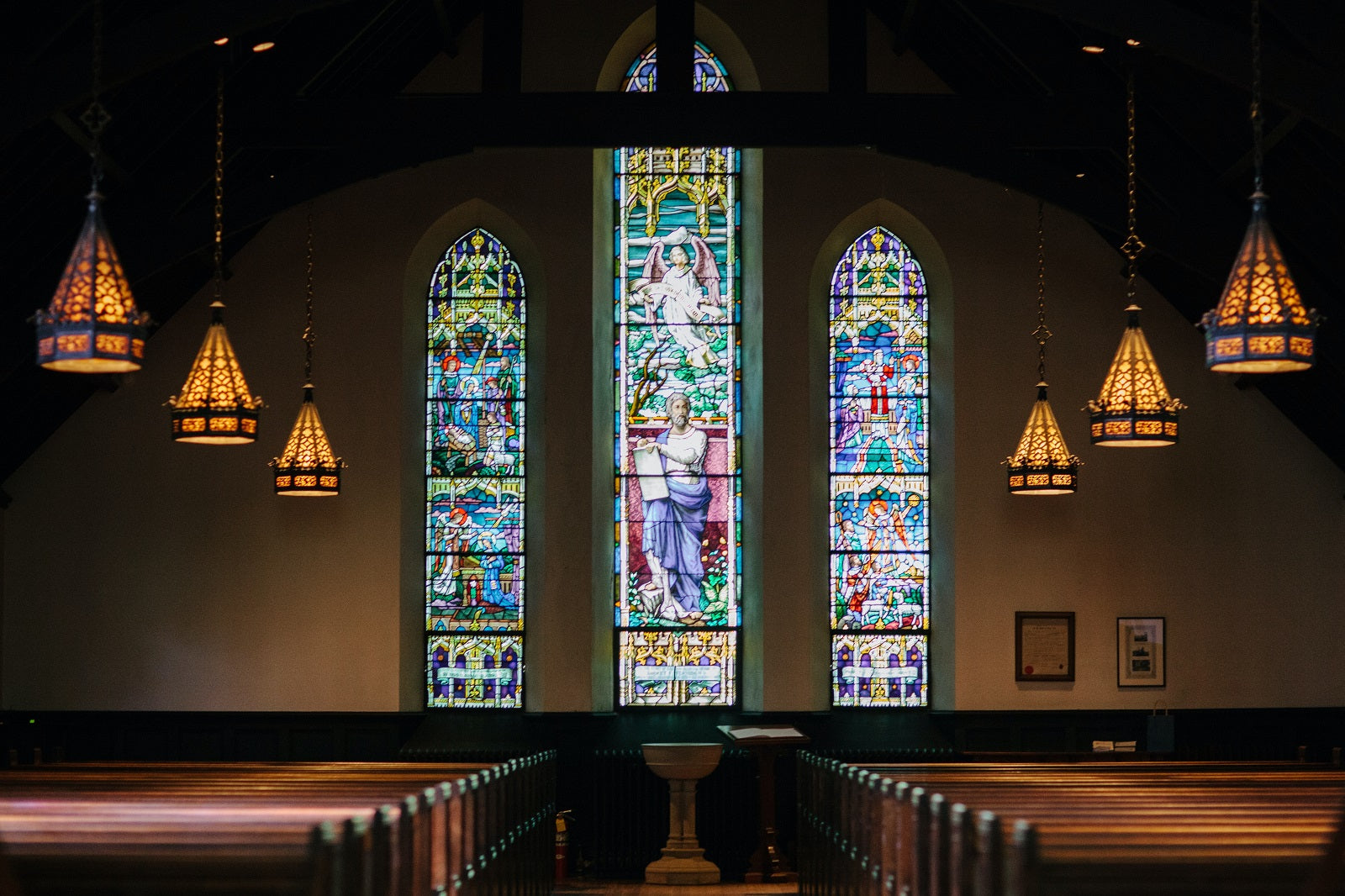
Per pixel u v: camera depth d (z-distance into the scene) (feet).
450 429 56.95
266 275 55.36
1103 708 54.70
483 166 55.98
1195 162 46.19
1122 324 55.72
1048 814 26.63
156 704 54.19
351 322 55.36
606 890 49.85
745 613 56.80
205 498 54.75
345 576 54.60
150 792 33.45
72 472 54.70
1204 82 42.22
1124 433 37.55
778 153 56.29
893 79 55.62
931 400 57.11
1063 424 55.52
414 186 55.93
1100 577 55.11
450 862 29.50
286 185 46.91
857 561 56.90
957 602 55.06
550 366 55.57
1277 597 55.21
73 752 54.08
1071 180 47.06
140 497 54.70
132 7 38.06
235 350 55.06
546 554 55.11
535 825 45.09
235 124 46.44
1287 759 54.60
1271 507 55.42
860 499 57.06
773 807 51.57
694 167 58.39
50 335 27.61
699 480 57.47
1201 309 54.39
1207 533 55.31
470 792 32.12
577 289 55.77
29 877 20.34
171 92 42.80
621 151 58.39
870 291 57.57
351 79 51.83
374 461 54.95
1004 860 20.53
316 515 54.75
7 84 35.35
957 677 54.80
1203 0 38.27
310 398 49.62
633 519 57.31
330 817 25.61
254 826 23.68
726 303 57.98
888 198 56.13
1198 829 23.76
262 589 54.54
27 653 54.19
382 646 54.39
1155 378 37.73
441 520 56.65
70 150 41.32
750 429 56.70
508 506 56.70
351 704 54.24
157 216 46.16
